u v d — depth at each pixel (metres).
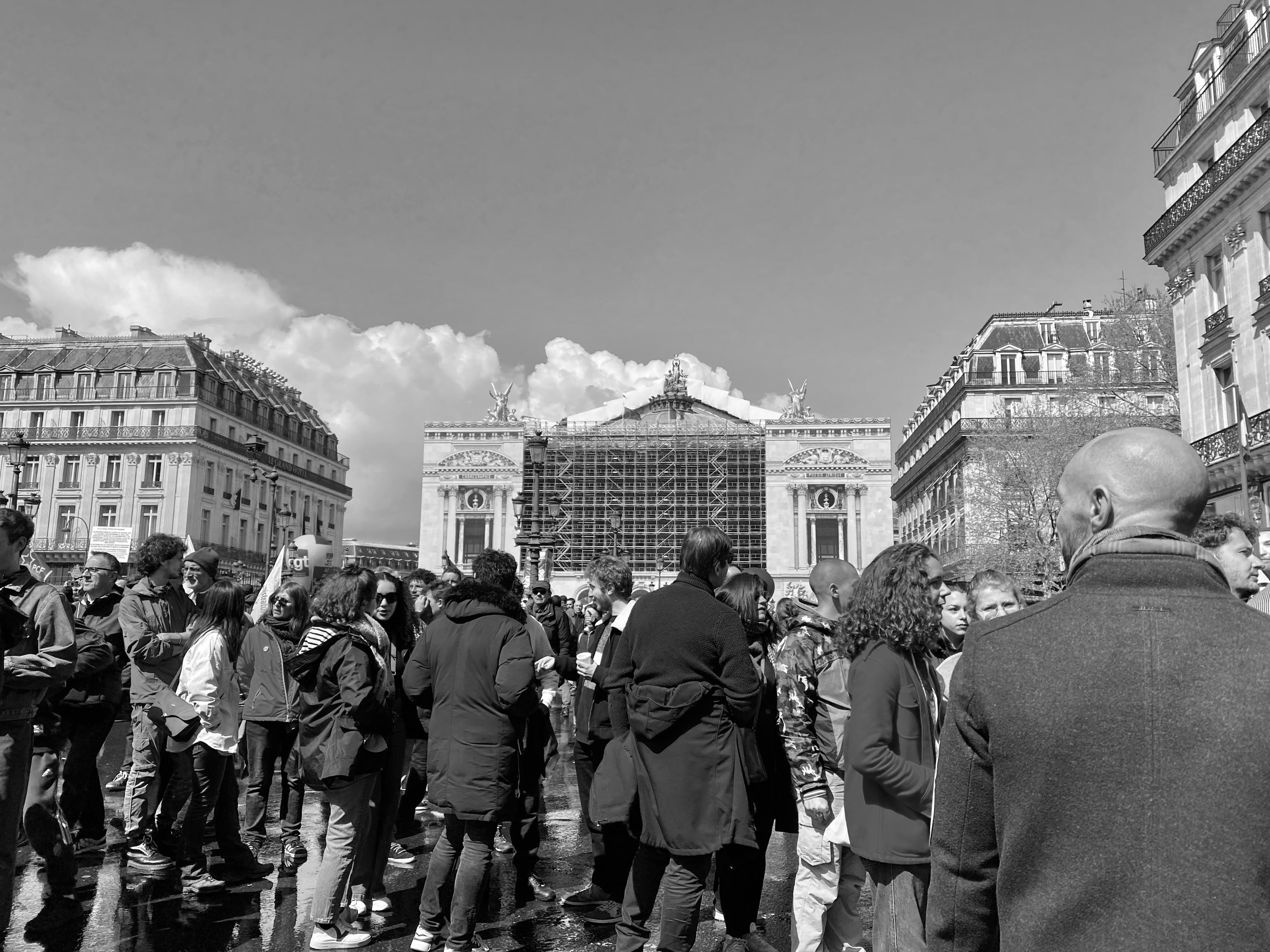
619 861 6.81
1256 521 25.28
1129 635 2.00
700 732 5.02
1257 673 1.88
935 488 70.38
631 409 99.56
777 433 88.19
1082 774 1.94
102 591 9.50
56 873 6.51
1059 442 41.16
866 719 4.14
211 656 7.47
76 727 7.94
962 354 66.75
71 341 67.25
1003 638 2.19
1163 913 1.82
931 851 2.32
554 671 7.57
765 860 7.79
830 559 5.71
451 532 89.38
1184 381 29.44
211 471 63.53
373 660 6.08
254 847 8.93
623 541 88.50
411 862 8.46
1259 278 25.22
